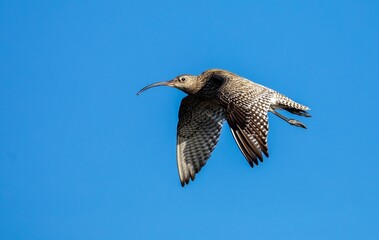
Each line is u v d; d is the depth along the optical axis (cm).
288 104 1819
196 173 1969
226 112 1661
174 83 1966
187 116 1994
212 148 1966
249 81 1770
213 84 1931
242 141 1609
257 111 1662
